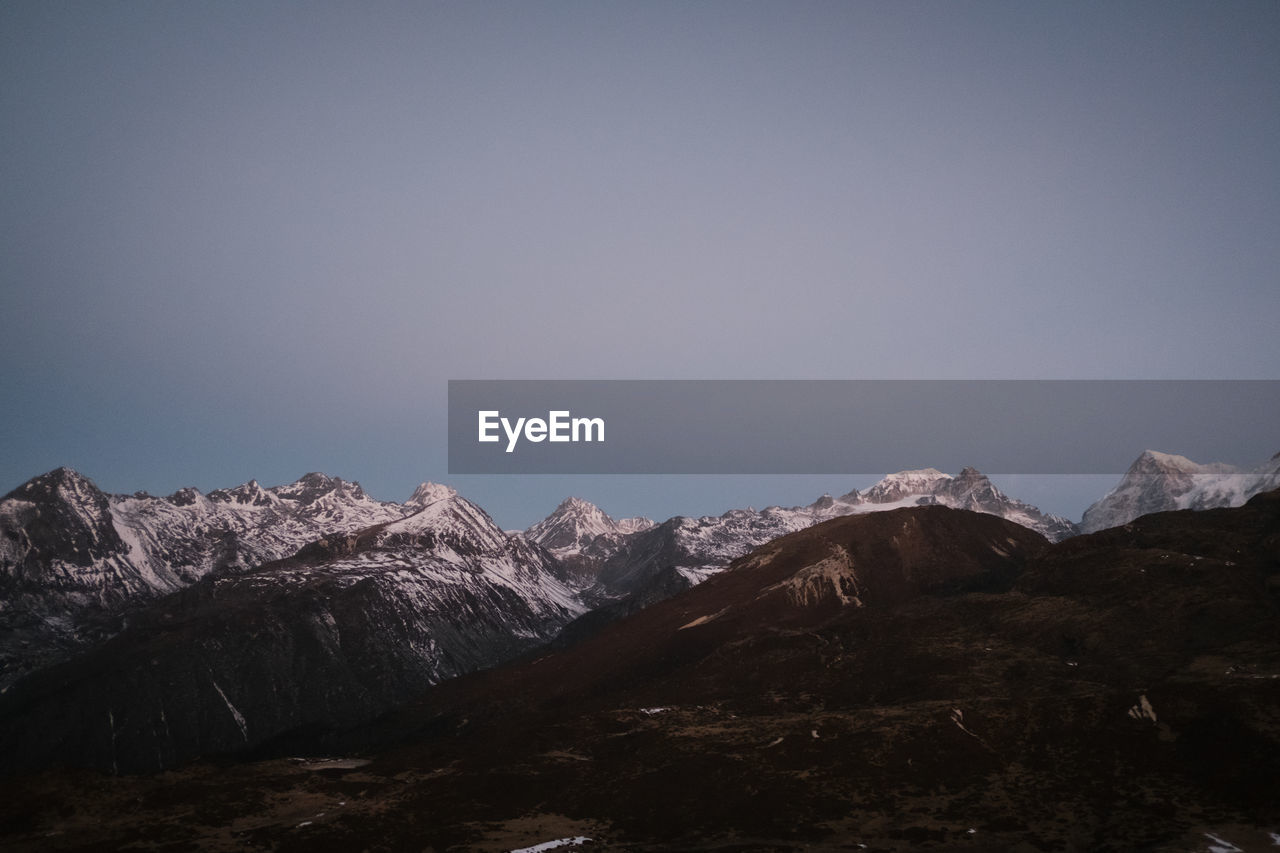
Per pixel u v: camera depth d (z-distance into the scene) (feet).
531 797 551.18
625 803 531.09
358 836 497.87
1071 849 435.53
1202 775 481.46
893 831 469.57
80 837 515.50
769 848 460.14
